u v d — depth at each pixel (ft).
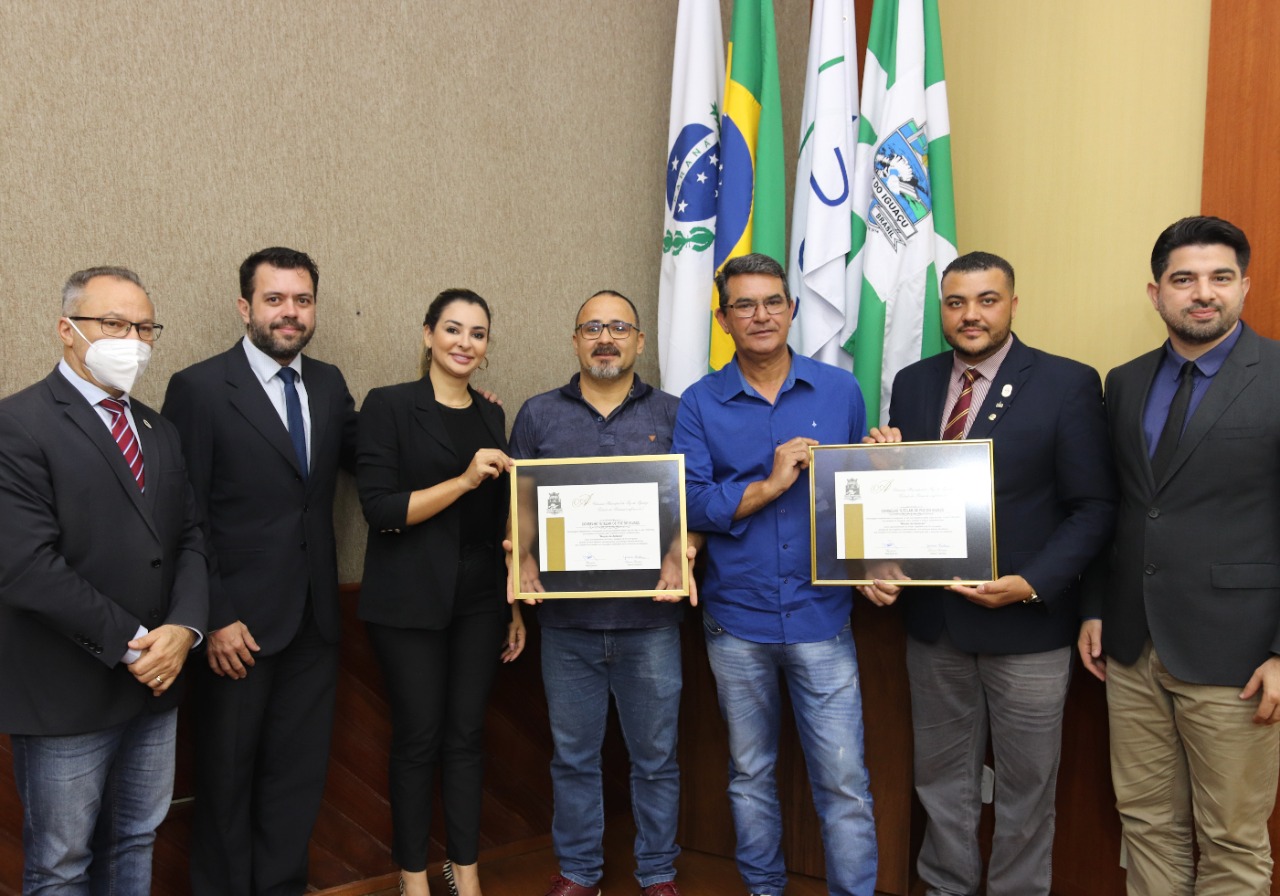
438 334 7.39
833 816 7.09
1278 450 5.90
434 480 7.37
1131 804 6.76
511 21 9.41
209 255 7.77
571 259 9.93
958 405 7.16
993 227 9.23
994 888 7.27
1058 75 8.58
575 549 7.14
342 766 8.36
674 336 9.27
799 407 7.23
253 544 6.89
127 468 5.79
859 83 10.27
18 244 6.93
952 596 6.97
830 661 7.06
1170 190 7.72
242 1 7.84
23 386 6.98
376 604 7.30
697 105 9.43
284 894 7.34
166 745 6.23
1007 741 6.99
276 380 7.21
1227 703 6.02
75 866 5.74
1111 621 6.66
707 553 7.48
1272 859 6.66
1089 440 6.70
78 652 5.56
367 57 8.53
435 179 8.97
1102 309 8.28
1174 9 7.66
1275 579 5.91
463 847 7.59
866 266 8.81
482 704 7.66
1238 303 6.05
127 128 7.35
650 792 7.77
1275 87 6.76
